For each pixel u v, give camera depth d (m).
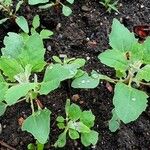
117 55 0.29
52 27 0.38
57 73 0.27
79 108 0.30
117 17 0.38
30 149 0.32
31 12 0.39
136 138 0.32
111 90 0.34
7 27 0.38
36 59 0.29
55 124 0.33
